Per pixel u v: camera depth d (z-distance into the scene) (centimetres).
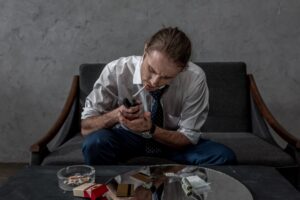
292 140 147
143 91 138
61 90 214
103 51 210
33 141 220
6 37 209
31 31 208
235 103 185
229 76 186
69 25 208
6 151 222
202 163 134
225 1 203
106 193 95
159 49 108
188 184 98
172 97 139
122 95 143
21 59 212
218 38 207
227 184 101
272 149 151
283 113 213
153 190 99
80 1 205
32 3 205
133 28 207
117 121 135
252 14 204
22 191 98
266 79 210
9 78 214
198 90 136
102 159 137
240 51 208
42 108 217
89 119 140
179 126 142
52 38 209
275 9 203
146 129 127
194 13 204
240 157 143
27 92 215
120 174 109
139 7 205
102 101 144
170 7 204
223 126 184
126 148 145
